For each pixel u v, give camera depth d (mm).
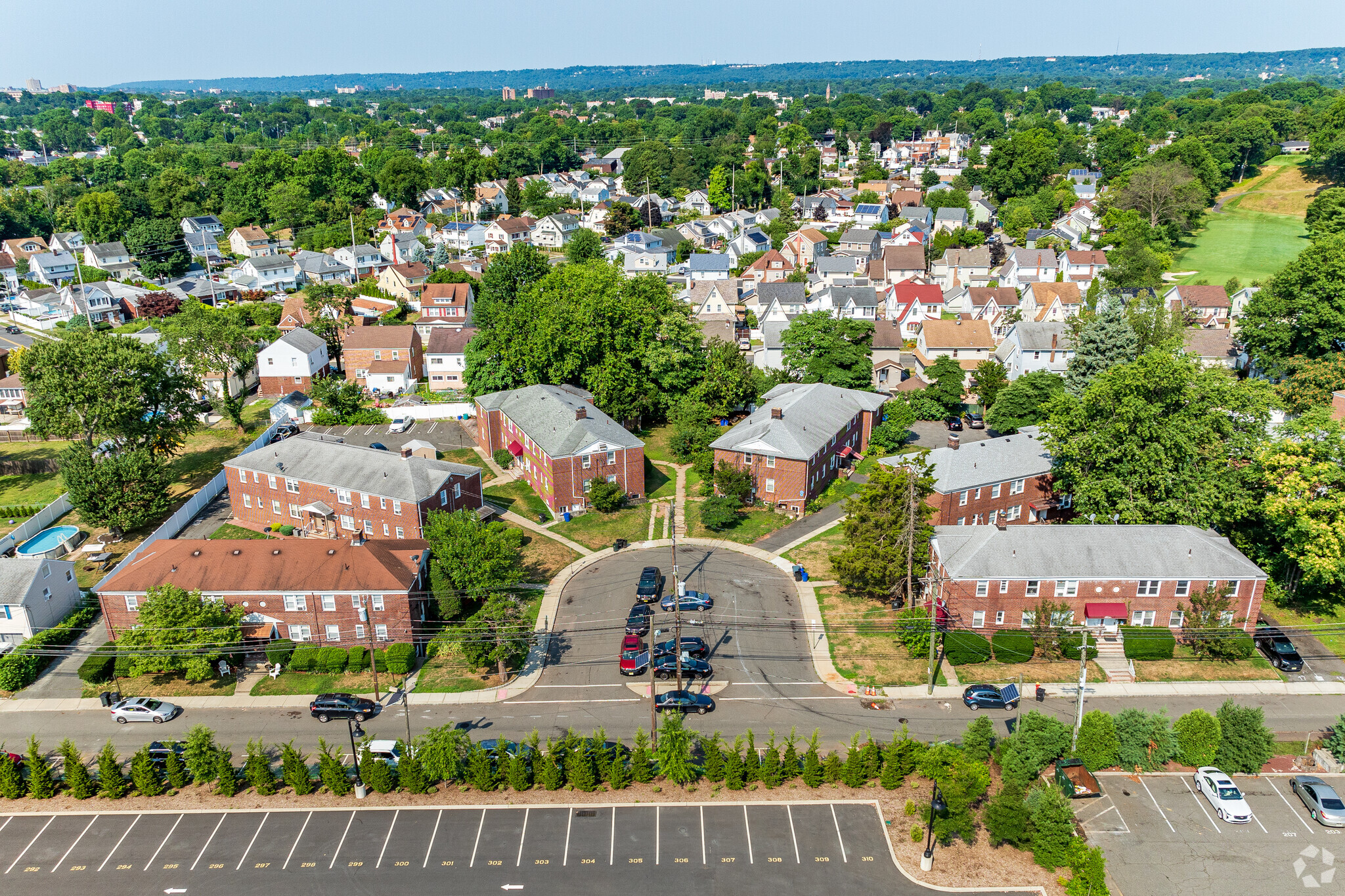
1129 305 106000
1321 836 47312
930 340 125438
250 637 63875
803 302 151000
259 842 48062
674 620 67500
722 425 102188
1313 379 91438
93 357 85812
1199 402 71125
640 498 88875
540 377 106812
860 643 65000
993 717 56656
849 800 50562
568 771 51969
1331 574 63188
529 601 71062
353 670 63031
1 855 47250
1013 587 63688
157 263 192125
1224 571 62844
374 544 68250
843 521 69875
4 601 64812
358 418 112125
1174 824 48281
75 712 59375
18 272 192500
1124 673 61344
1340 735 51906
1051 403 81938
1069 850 45156
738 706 58531
